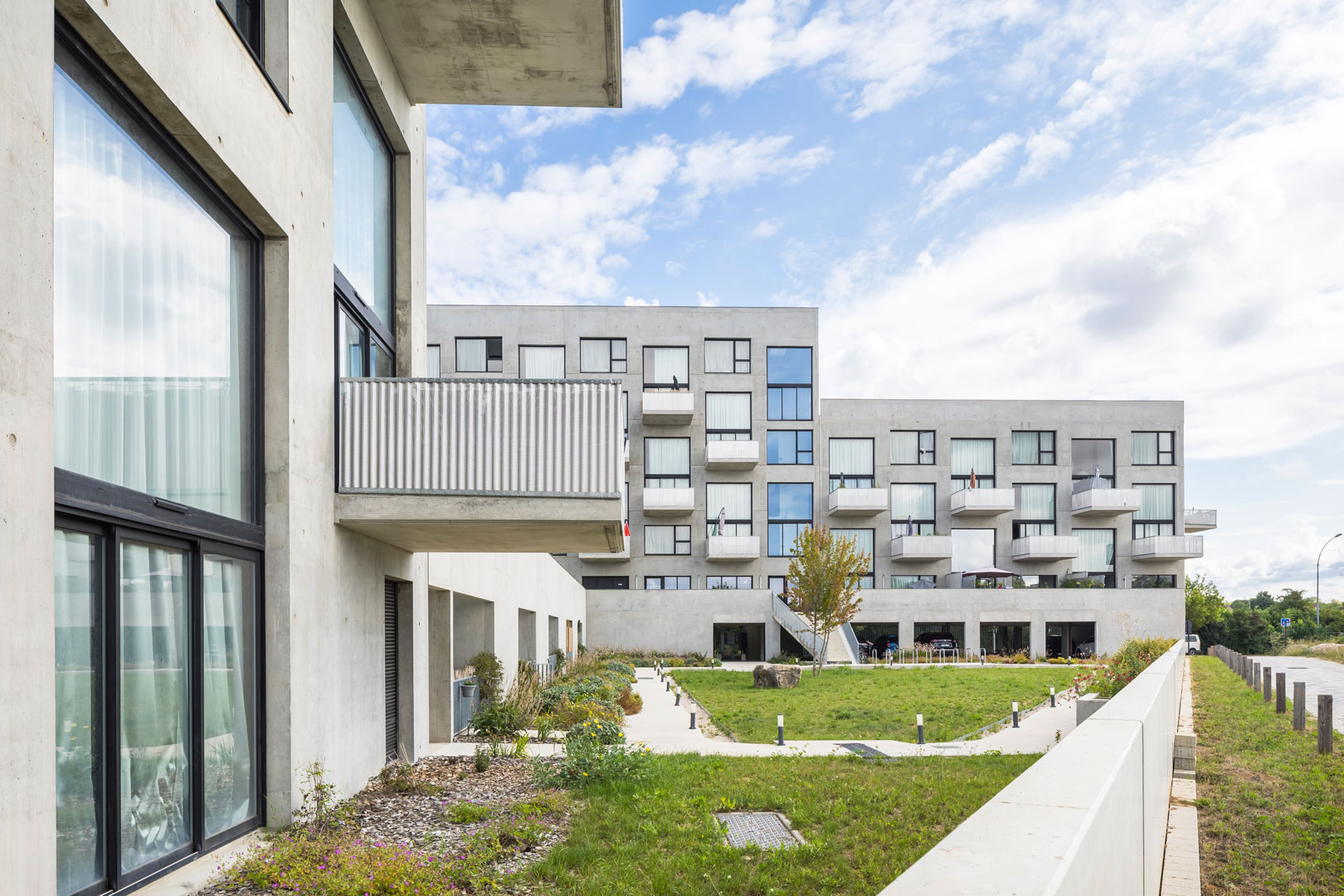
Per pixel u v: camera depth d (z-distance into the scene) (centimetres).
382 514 835
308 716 732
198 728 576
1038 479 4775
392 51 1039
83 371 473
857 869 659
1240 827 739
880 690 2505
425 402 859
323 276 797
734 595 4231
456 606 1780
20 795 356
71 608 450
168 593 555
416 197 1181
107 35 454
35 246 376
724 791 946
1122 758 286
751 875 630
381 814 776
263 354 704
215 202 629
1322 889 587
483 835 693
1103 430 4822
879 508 4466
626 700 1966
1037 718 1831
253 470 689
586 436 868
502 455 862
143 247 538
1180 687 1639
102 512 468
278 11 712
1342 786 892
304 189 750
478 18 976
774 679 2647
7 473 355
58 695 438
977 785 999
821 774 1082
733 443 4334
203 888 523
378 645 987
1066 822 190
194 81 546
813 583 3155
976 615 4312
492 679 1612
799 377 4538
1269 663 3616
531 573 2320
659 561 4422
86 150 480
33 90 376
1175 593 4369
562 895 566
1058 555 4528
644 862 650
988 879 146
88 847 457
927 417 4756
